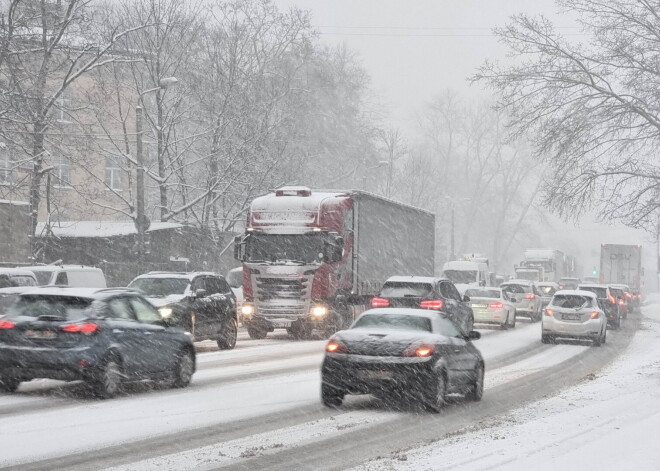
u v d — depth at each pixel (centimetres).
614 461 1367
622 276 9956
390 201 5119
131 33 6794
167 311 3194
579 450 1477
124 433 1638
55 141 6059
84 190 6531
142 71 7100
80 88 6681
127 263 5862
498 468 1334
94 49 5825
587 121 4088
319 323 4153
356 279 4541
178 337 2334
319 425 1811
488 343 4316
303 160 7488
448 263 8381
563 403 2211
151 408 1955
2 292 3178
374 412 2008
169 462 1399
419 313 2150
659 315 8269
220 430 1712
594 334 4269
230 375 2648
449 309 3938
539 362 3394
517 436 1664
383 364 1970
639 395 2327
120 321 2150
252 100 7125
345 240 4384
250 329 4278
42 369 2033
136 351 2156
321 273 4162
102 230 6612
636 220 4319
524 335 4953
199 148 7250
